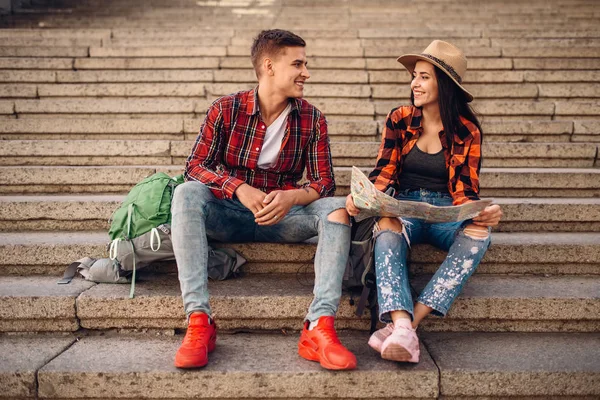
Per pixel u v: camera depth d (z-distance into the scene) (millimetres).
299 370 2176
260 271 2885
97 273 2701
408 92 4891
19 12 8742
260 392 2168
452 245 2373
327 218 2387
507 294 2600
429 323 2598
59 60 5285
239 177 2688
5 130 4270
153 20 8555
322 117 2695
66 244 2898
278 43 2475
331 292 2275
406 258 2535
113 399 2186
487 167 4062
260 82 2586
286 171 2707
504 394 2199
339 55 5594
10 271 2908
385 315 2266
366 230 2414
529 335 2572
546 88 4891
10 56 5527
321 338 2205
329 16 8555
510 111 4629
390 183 2623
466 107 2590
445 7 8922
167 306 2529
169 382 2160
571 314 2566
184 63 5336
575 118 4621
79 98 4844
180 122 4312
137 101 4562
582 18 8047
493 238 3051
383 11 8984
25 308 2518
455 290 2334
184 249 2314
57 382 2162
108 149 4008
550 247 2893
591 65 5312
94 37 6500
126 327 2574
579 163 4062
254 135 2609
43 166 3801
